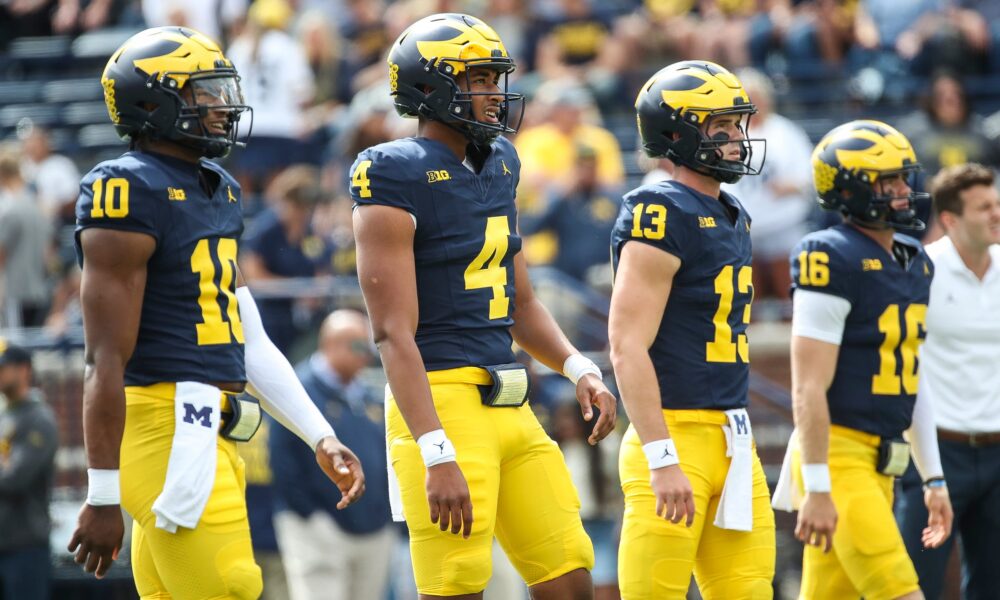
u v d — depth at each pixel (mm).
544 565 15094
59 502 30719
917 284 18281
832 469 18078
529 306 16062
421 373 14297
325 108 40812
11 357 25828
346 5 44250
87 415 13781
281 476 25469
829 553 18469
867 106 42250
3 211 35500
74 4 49281
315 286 31047
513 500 15141
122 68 14484
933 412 19672
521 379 15016
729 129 16188
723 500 15867
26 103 47562
